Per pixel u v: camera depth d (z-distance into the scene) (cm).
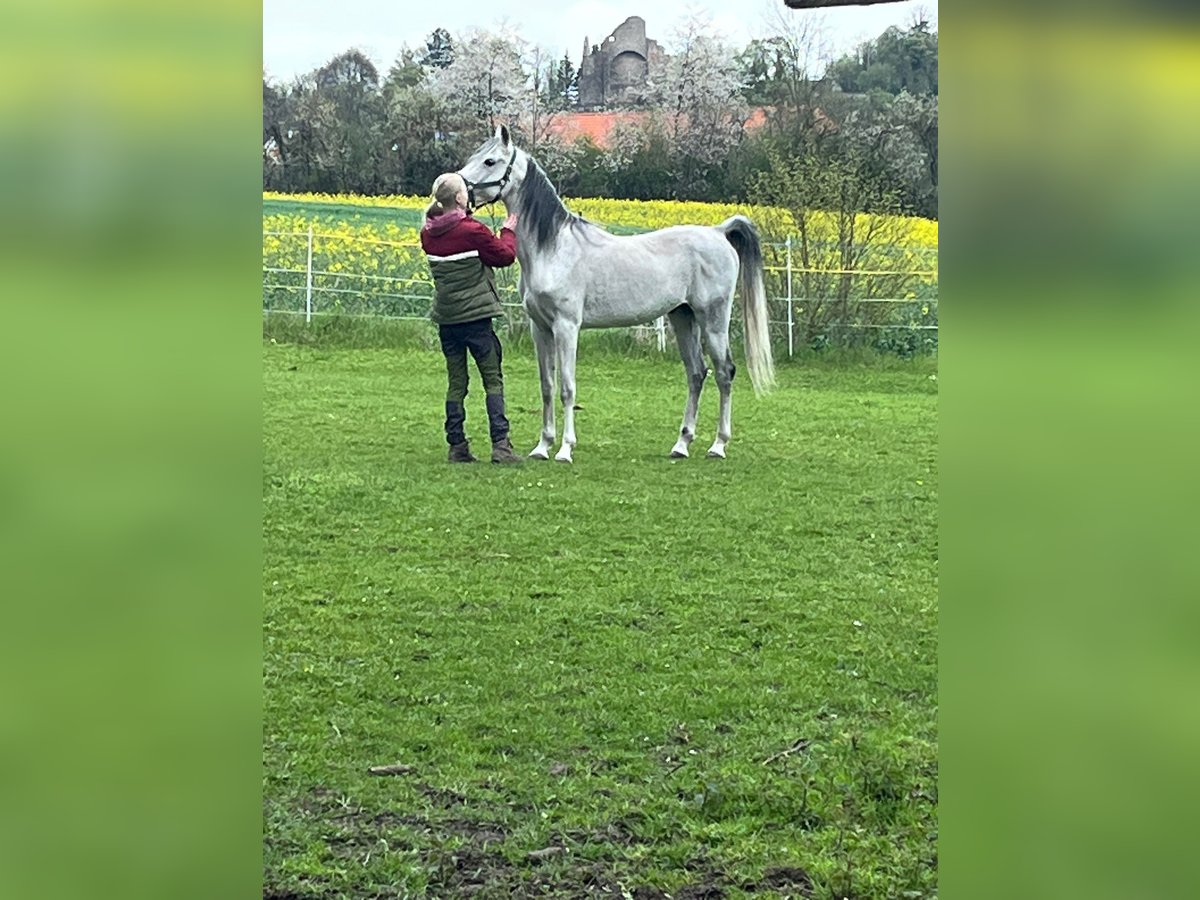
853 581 612
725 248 933
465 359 877
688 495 786
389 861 328
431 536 677
